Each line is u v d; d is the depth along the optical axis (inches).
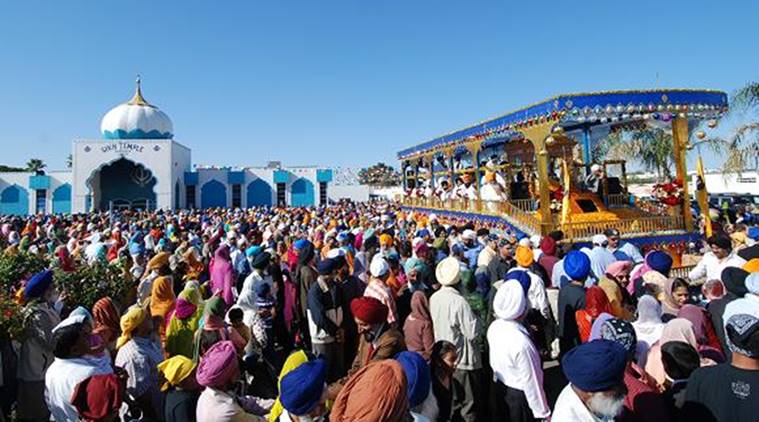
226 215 978.7
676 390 119.3
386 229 456.4
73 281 260.8
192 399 136.4
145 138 1665.8
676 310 181.0
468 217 604.4
